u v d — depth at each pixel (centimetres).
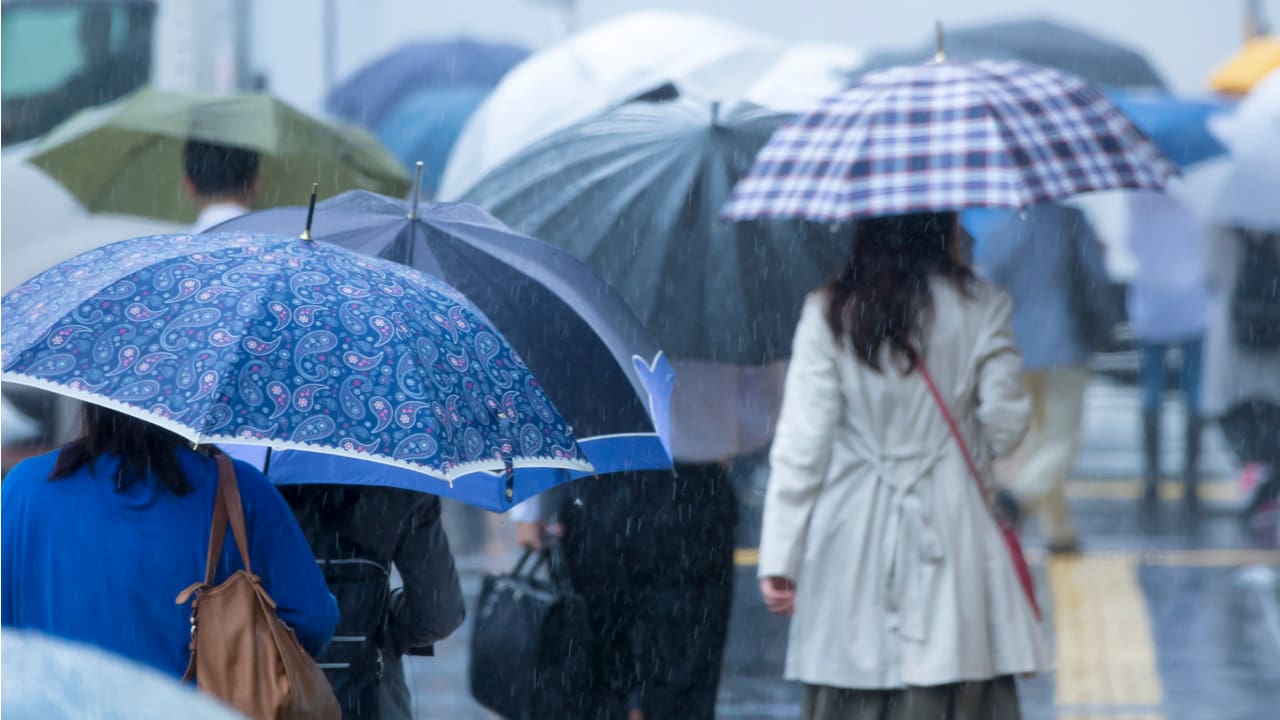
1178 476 4338
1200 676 2316
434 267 1261
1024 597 1410
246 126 2023
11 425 2073
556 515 1620
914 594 1389
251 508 1032
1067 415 3044
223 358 905
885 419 1412
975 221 3009
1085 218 2988
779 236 1652
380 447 898
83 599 991
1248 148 3356
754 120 1688
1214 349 3481
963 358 1412
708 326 1627
